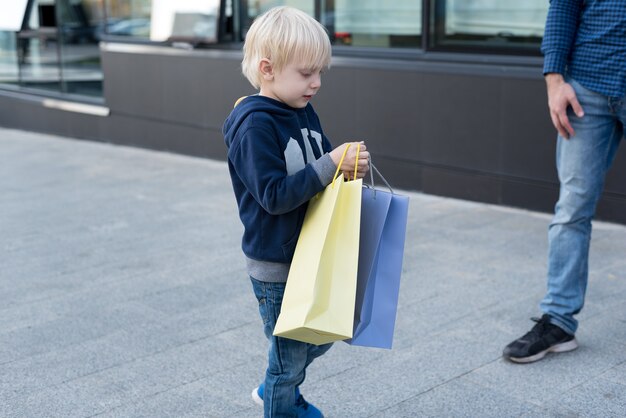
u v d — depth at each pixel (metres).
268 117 2.32
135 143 9.27
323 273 2.24
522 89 5.71
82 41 10.05
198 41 8.16
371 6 6.71
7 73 11.34
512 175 5.88
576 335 3.71
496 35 5.91
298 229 2.39
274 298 2.45
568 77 3.36
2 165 8.48
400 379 3.36
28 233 5.84
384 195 2.34
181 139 8.66
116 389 3.36
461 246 5.11
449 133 6.20
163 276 4.80
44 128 10.61
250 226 2.42
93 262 5.11
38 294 4.55
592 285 4.32
